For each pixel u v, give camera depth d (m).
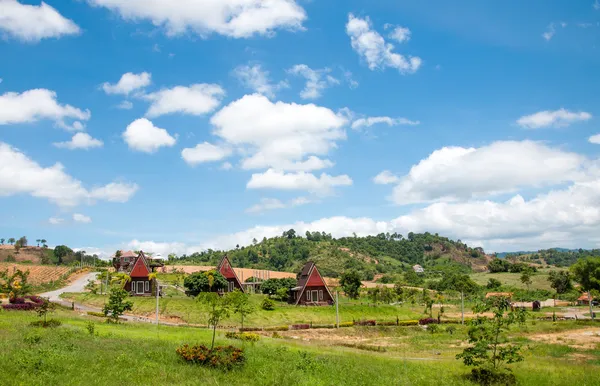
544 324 74.81
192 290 88.19
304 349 42.88
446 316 92.50
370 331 71.12
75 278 128.25
